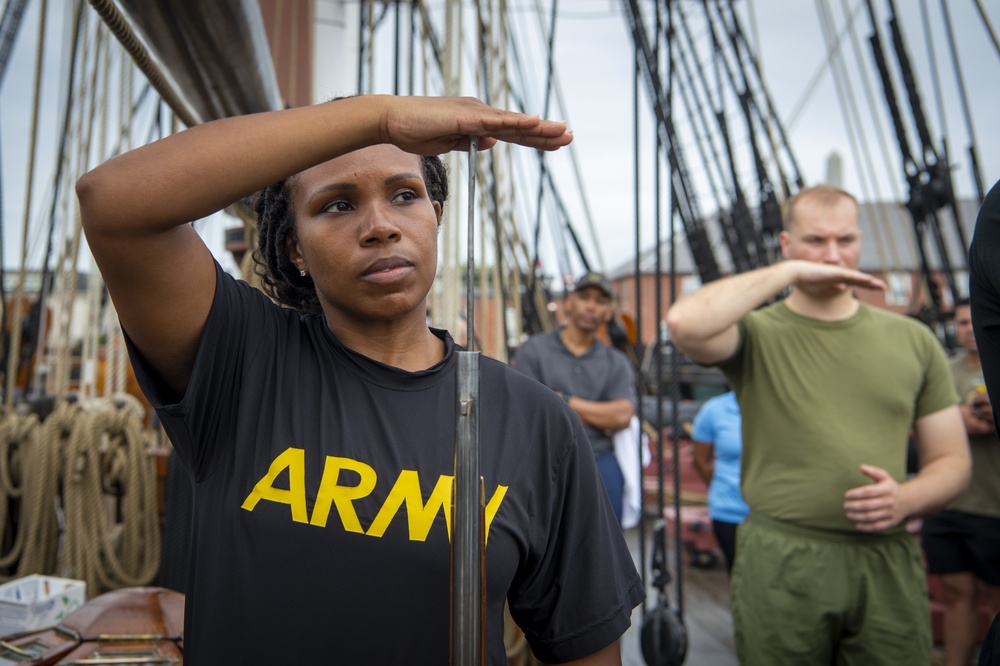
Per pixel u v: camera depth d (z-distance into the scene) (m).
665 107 2.86
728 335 2.35
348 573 1.02
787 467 2.31
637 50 2.68
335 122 0.97
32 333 3.50
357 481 1.05
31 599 2.05
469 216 0.93
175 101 1.70
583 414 3.59
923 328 2.40
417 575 1.02
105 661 1.49
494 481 1.09
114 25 1.27
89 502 2.67
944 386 2.38
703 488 7.20
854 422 2.28
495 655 1.06
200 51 1.45
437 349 1.21
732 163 5.18
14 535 2.82
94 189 0.95
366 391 1.10
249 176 0.97
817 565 2.23
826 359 2.32
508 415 1.14
